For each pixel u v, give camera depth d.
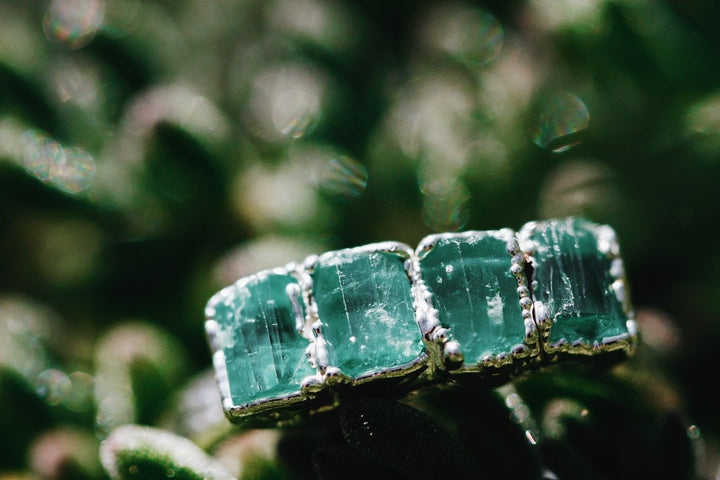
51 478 0.11
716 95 0.12
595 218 0.12
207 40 0.16
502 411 0.10
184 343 0.12
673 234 0.12
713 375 0.12
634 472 0.10
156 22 0.15
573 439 0.10
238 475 0.10
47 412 0.12
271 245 0.12
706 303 0.12
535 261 0.09
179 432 0.11
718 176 0.12
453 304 0.09
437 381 0.09
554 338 0.09
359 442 0.09
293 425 0.10
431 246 0.09
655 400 0.11
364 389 0.09
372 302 0.09
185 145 0.12
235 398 0.09
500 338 0.09
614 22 0.12
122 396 0.11
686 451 0.10
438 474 0.09
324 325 0.09
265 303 0.09
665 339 0.12
